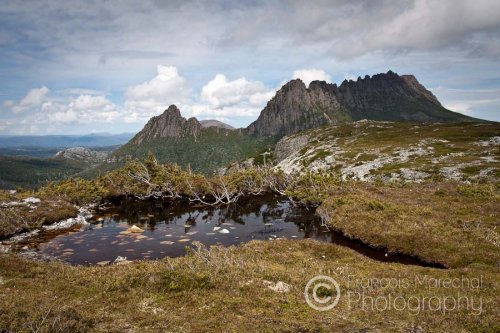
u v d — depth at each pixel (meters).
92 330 13.66
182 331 13.67
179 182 65.06
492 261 24.95
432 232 31.64
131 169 67.88
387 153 97.88
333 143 134.38
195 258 22.83
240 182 67.88
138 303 16.69
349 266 24.39
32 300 15.81
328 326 13.93
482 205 40.69
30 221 42.22
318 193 54.56
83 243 36.50
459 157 82.25
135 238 38.72
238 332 13.46
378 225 35.94
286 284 18.91
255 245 31.09
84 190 58.47
